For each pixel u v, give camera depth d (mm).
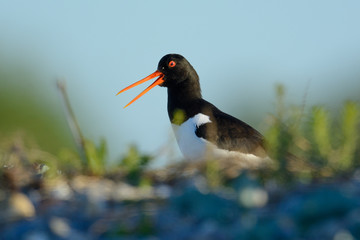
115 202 10750
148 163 12891
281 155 11023
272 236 8469
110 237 9156
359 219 8430
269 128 11906
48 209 10406
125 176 12594
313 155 11633
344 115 11492
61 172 12961
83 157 13102
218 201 9609
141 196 11000
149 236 9102
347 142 11445
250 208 9555
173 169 12711
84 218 9930
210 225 9156
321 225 8633
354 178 11297
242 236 8508
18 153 13641
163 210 9984
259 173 11969
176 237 8875
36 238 9141
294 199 9562
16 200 10523
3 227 10016
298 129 11656
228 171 12180
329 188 10008
